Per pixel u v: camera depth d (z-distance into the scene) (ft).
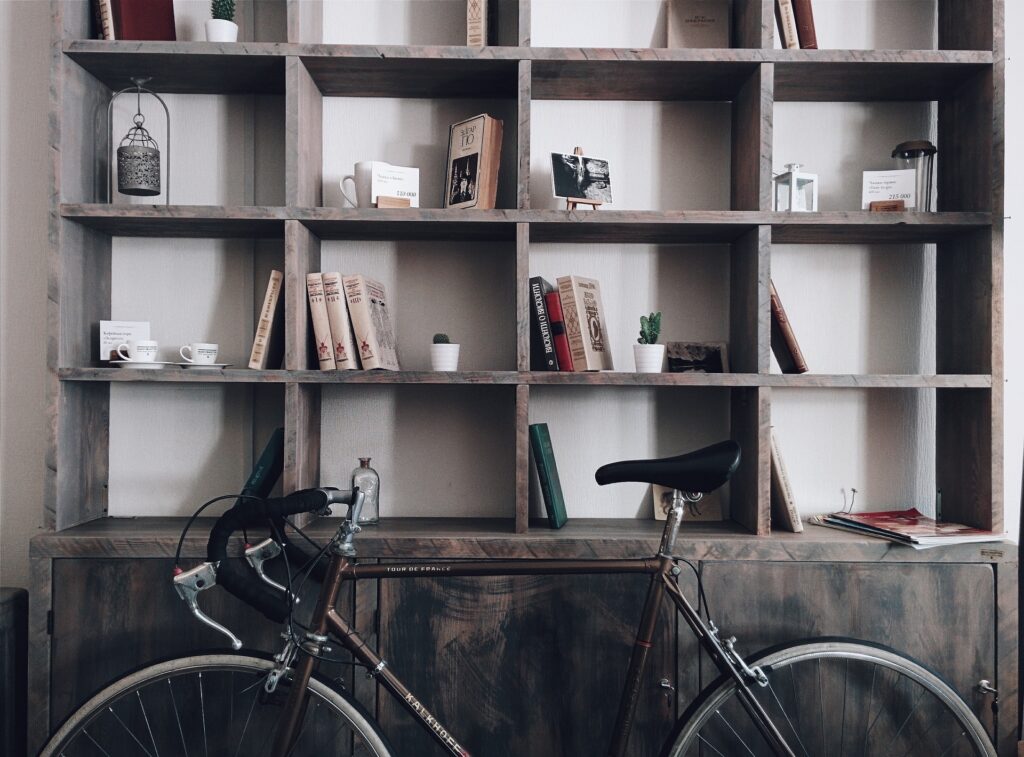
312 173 5.66
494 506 6.03
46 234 5.97
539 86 5.74
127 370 5.15
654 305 6.05
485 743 5.00
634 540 5.08
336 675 4.99
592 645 5.01
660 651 5.02
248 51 5.21
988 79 5.25
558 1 6.03
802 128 6.07
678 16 5.89
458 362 6.05
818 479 6.05
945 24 5.82
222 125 5.99
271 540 4.66
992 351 5.18
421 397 6.05
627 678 4.64
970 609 5.01
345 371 5.19
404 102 6.05
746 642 5.03
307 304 5.46
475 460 6.05
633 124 6.06
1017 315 6.06
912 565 5.03
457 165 5.61
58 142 5.16
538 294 5.54
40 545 5.00
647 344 5.49
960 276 5.59
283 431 5.61
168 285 5.98
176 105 5.98
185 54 5.21
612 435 6.05
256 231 5.69
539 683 5.01
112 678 4.96
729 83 5.66
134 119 5.82
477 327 6.07
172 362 5.96
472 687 5.01
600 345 5.65
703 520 5.83
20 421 5.96
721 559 5.05
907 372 6.04
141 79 5.63
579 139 6.05
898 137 6.04
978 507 5.30
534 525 5.58
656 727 4.99
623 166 6.07
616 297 6.05
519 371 5.20
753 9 5.45
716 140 6.07
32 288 5.96
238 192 6.00
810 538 5.14
